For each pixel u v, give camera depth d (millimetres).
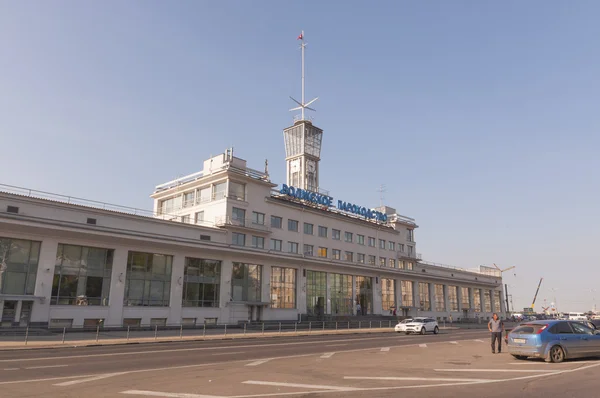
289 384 11969
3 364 15930
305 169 74875
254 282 49312
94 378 12852
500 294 99688
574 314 93500
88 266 36375
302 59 80750
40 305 33156
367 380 12727
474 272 93688
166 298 41188
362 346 26031
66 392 10625
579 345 17000
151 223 40594
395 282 70562
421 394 10469
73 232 34719
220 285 45781
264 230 50469
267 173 53781
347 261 62781
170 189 55500
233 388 11312
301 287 54375
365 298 64562
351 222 65000
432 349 23969
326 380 12734
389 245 72188
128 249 38844
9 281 32156
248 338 32688
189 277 43281
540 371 14250
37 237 33719
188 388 11281
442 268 82562
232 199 48562
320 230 60000
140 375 13531
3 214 31391
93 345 24875
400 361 17953
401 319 64875
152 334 33625
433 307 77562
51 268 34000
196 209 51500
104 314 36500
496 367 15641
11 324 31828
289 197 57281
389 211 76500
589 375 13234
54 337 29484
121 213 38531
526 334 17078
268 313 49938
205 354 20141
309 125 77250
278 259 51406
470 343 28719
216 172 49438
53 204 34750
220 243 45188
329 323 52312
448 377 13305
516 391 10781
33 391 10727
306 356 19891
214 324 44188
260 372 14398
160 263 41312
